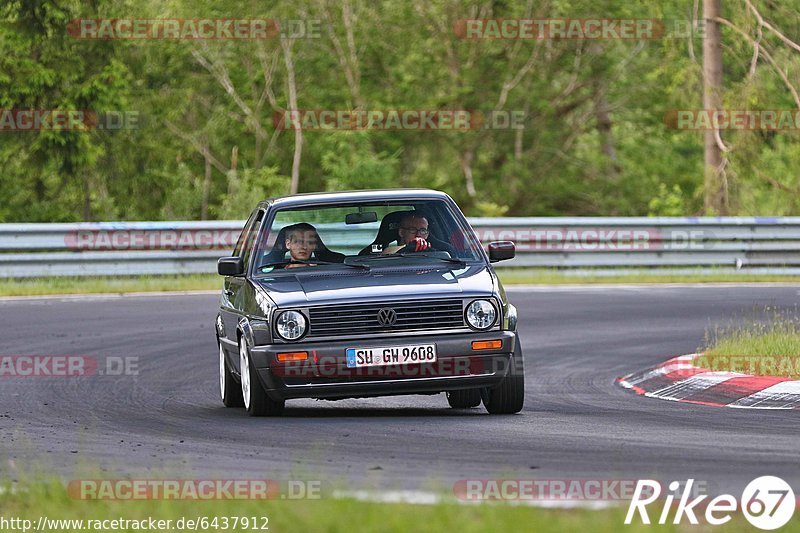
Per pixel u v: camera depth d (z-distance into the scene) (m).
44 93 128.62
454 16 157.00
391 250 38.16
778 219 89.81
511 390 35.78
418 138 159.12
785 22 111.19
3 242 79.25
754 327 51.06
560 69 162.12
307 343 34.25
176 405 39.97
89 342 56.31
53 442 31.53
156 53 151.88
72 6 130.25
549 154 162.62
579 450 28.38
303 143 160.38
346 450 28.84
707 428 32.03
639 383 44.06
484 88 159.00
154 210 142.38
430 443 29.75
